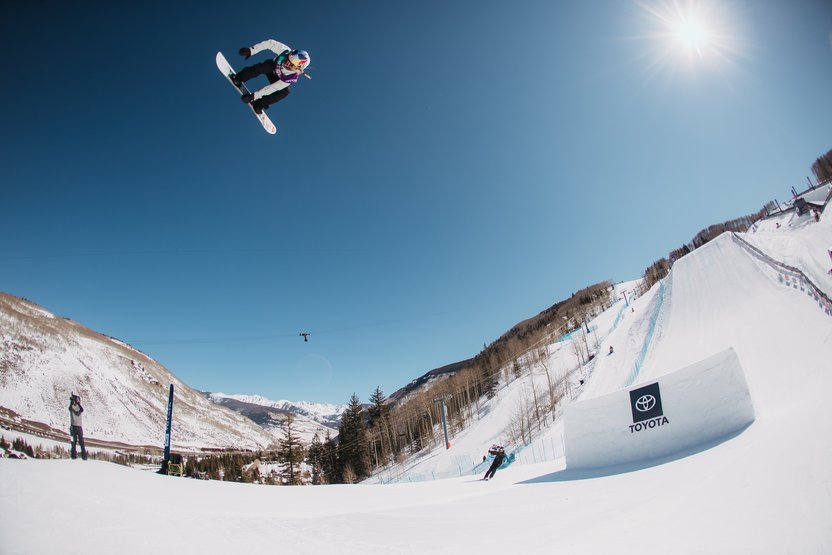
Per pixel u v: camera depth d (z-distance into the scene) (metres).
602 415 11.92
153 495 8.04
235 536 5.32
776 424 7.48
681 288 36.84
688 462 7.54
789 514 3.31
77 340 163.12
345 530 5.75
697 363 10.19
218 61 7.87
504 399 62.69
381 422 73.38
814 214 40.16
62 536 4.64
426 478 47.41
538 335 91.00
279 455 59.50
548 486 9.70
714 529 3.53
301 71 7.79
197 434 168.12
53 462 10.09
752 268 29.25
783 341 17.17
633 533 3.98
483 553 4.14
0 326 127.88
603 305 89.31
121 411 137.25
